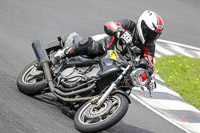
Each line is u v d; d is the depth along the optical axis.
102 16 39.78
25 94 18.27
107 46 16.91
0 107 15.66
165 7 47.91
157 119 20.86
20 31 30.86
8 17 33.78
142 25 15.82
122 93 15.38
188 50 36.62
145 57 16.53
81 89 16.05
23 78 18.97
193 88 28.34
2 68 21.30
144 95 24.12
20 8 37.00
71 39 19.25
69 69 16.81
